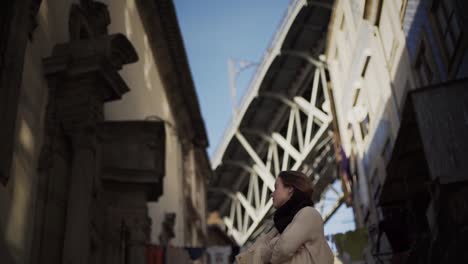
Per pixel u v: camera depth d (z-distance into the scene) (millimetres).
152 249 13781
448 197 8742
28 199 8539
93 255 11359
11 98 7270
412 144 10492
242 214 52219
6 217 7566
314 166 36000
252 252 3078
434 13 11422
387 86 15789
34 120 9078
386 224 12992
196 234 31609
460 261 8562
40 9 9766
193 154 32906
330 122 30375
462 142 9016
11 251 7691
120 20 17312
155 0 21688
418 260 10797
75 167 9656
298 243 2840
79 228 9219
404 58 13859
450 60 10562
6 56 7258
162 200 20938
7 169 7117
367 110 18922
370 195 19219
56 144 9555
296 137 40281
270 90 34125
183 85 27219
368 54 17875
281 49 30234
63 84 10008
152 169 12828
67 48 10148
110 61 10164
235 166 43344
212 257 16594
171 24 23078
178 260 14547
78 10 11898
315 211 2992
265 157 42094
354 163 22094
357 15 18781
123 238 12500
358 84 19625
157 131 13180
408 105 9617
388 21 15172
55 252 8977
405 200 12906
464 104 9320
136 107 18000
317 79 30953
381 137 16859
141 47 20578
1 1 7484
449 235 8758
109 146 12781
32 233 8656
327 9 27328
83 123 9797
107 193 12547
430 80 12328
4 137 7074
